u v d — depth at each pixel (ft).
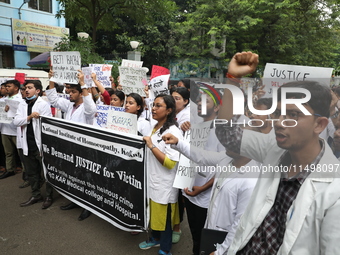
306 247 3.57
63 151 10.50
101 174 9.09
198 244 8.07
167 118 7.85
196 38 49.14
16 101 13.09
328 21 49.44
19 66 41.73
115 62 28.32
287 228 3.76
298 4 44.88
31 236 9.84
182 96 10.48
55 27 43.52
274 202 4.33
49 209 11.92
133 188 8.13
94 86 13.80
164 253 8.44
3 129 14.53
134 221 8.23
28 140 11.87
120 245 9.42
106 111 10.80
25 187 14.19
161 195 7.84
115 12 26.84
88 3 28.09
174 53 52.70
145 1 27.63
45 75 26.30
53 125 10.82
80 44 24.56
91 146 9.32
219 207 5.83
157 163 7.86
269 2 44.34
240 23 43.96
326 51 56.34
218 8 46.68
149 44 53.67
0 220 10.91
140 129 10.44
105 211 9.18
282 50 46.75
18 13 39.73
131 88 13.20
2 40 38.73
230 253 4.63
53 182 11.25
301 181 3.88
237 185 5.56
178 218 8.79
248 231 4.33
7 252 8.91
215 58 51.52
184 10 61.93
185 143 6.49
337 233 3.24
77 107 12.38
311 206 3.57
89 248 9.22
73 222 10.87
